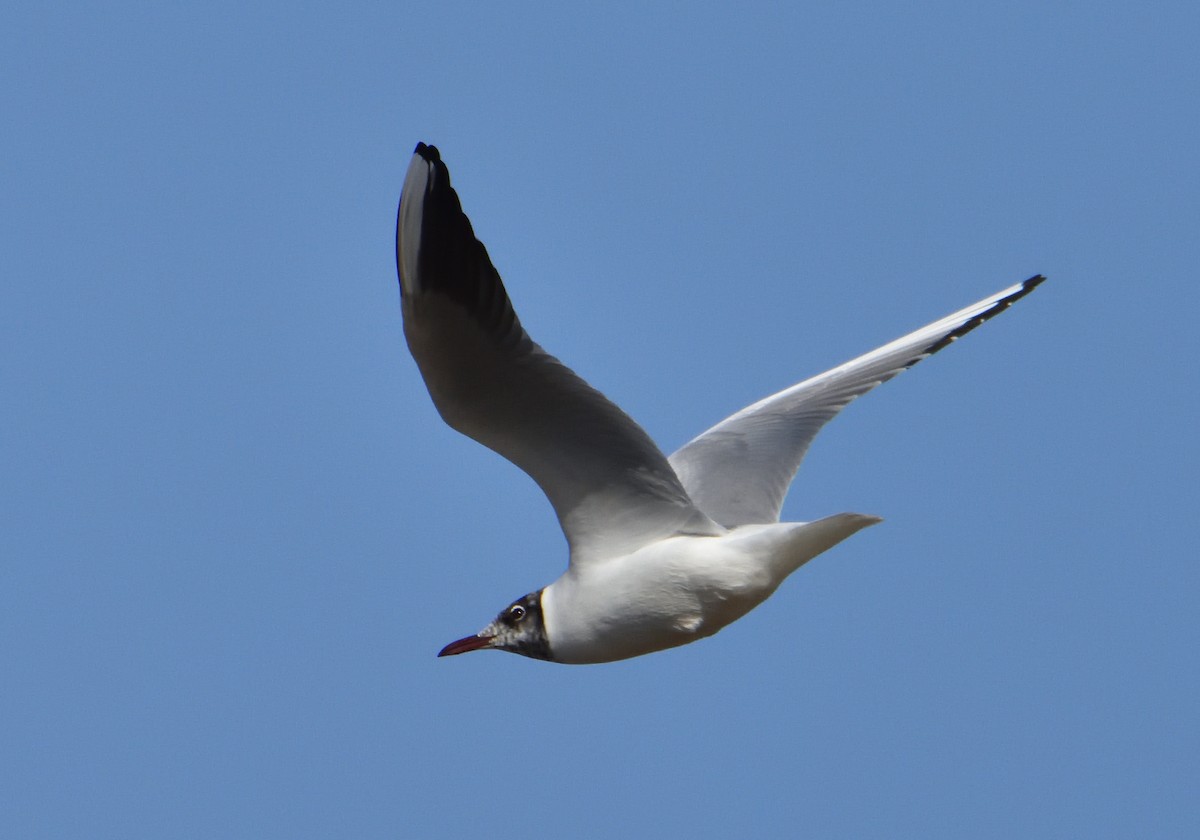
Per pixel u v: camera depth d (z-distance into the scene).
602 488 11.06
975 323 13.56
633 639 11.40
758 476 12.78
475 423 10.52
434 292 9.78
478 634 11.98
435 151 9.88
